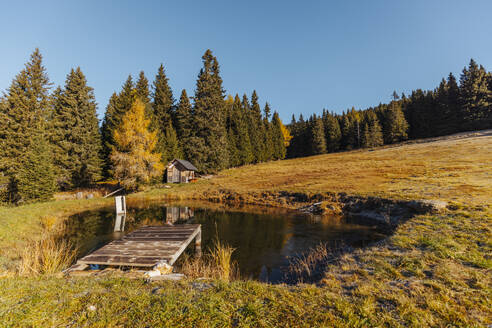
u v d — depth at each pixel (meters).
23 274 6.19
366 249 7.75
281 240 11.48
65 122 30.27
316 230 12.97
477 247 6.18
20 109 24.12
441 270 5.03
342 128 85.25
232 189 28.78
